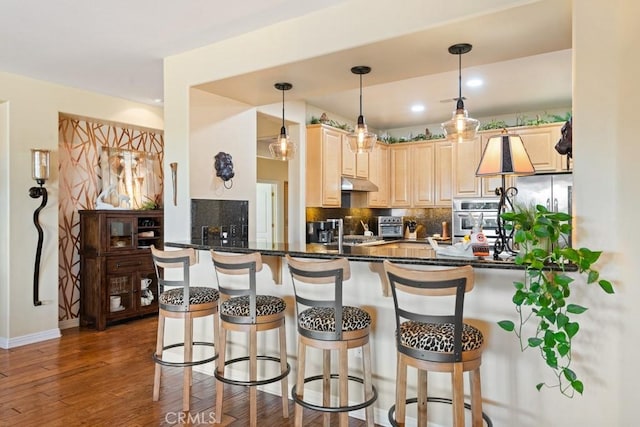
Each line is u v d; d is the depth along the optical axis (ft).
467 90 15.31
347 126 18.76
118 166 17.17
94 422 8.38
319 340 7.08
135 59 11.89
